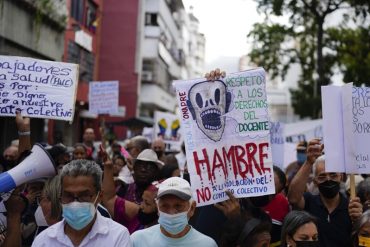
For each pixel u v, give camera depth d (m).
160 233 3.53
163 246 3.46
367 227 3.95
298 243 3.66
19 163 3.98
